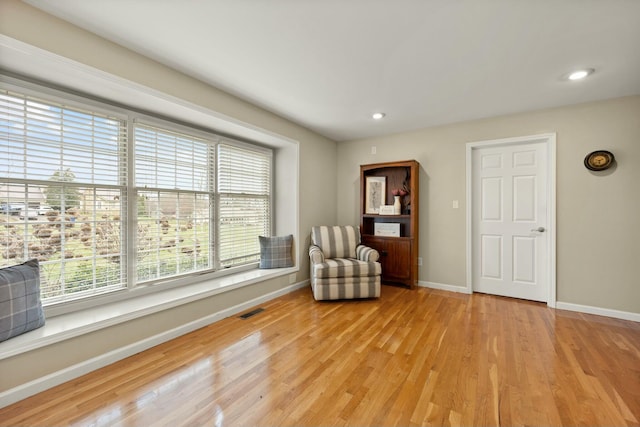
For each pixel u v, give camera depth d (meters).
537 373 1.80
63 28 1.68
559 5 1.54
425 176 3.86
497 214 3.45
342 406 1.50
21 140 1.81
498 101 2.90
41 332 1.66
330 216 4.41
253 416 1.43
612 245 2.79
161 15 1.64
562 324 2.58
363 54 2.05
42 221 1.90
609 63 2.14
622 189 2.74
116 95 2.10
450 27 1.74
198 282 2.86
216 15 1.64
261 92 2.70
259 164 3.67
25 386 1.55
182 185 2.77
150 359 1.96
